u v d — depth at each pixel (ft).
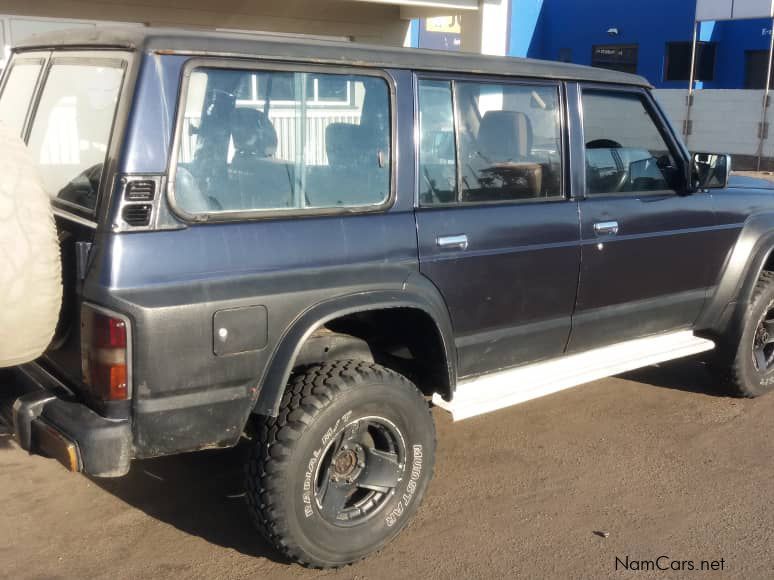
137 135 9.24
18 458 14.06
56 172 11.01
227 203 9.97
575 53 81.61
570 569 11.29
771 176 54.29
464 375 12.80
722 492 13.51
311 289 10.35
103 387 9.21
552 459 14.60
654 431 15.88
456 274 11.93
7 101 13.01
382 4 36.91
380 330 12.32
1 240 8.80
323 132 10.80
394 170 11.37
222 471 13.96
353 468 11.13
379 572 11.10
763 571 11.36
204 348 9.60
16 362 9.32
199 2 32.45
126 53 9.72
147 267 9.21
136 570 11.02
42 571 10.91
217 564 11.21
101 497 12.92
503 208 12.59
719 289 16.28
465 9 34.19
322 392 10.36
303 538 10.45
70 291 9.56
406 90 11.51
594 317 14.20
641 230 14.47
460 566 11.30
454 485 13.57
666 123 15.24
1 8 28.43
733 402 17.47
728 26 75.61
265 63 10.20
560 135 13.52
